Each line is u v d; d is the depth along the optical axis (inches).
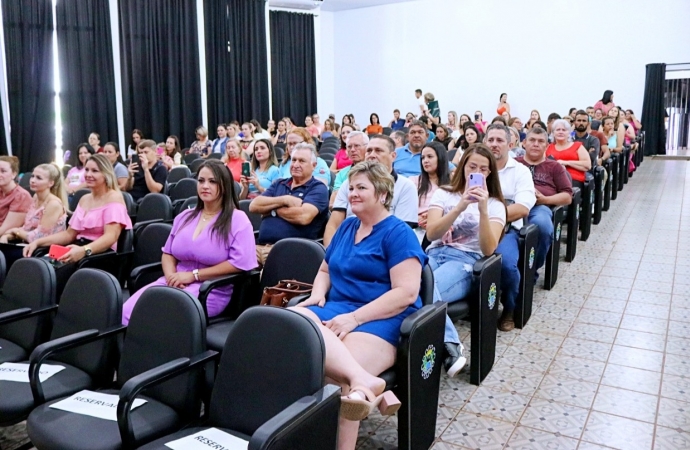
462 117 376.2
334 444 52.8
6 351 85.2
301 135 163.5
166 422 62.6
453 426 81.5
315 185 119.0
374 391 60.5
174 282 94.3
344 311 73.7
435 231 97.3
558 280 148.0
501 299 115.3
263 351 58.4
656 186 296.0
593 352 105.3
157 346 68.9
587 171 191.5
